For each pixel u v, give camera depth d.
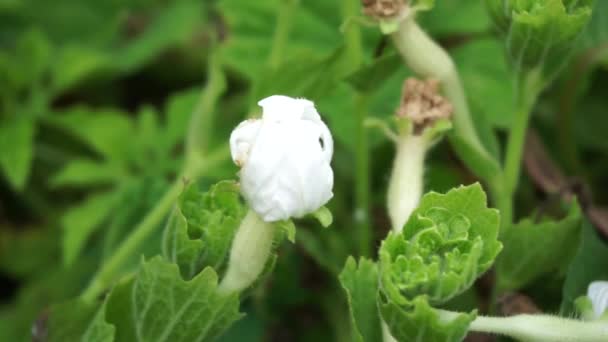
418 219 0.20
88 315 0.25
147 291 0.21
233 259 0.21
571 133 0.32
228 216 0.21
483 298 0.28
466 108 0.25
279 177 0.19
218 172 0.32
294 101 0.20
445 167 0.32
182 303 0.21
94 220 0.32
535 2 0.23
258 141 0.19
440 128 0.24
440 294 0.20
